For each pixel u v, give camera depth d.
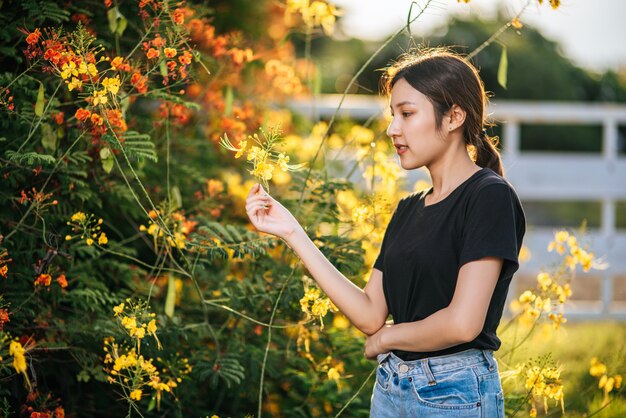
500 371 2.87
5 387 2.55
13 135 2.68
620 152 16.56
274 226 2.03
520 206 1.87
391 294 1.97
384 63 11.92
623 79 17.14
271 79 3.89
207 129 3.72
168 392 2.76
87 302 2.70
